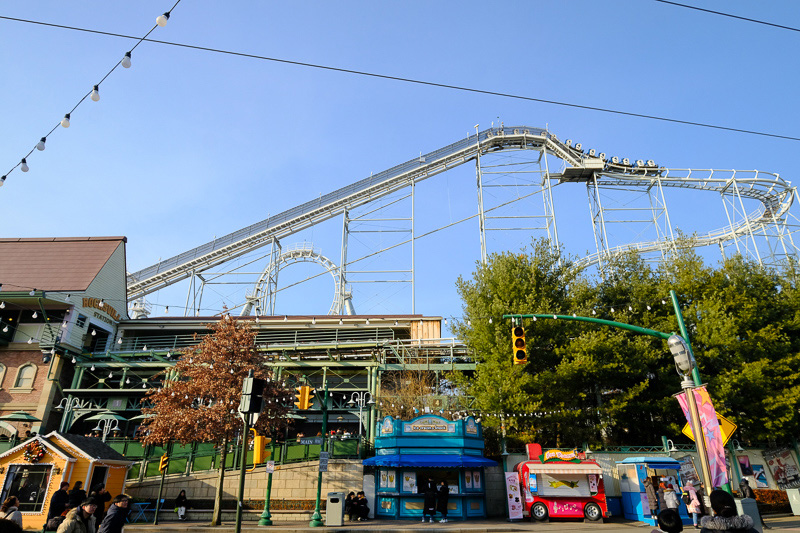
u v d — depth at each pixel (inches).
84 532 443.5
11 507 497.0
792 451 1302.9
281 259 2404.0
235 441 1307.8
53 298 1673.2
